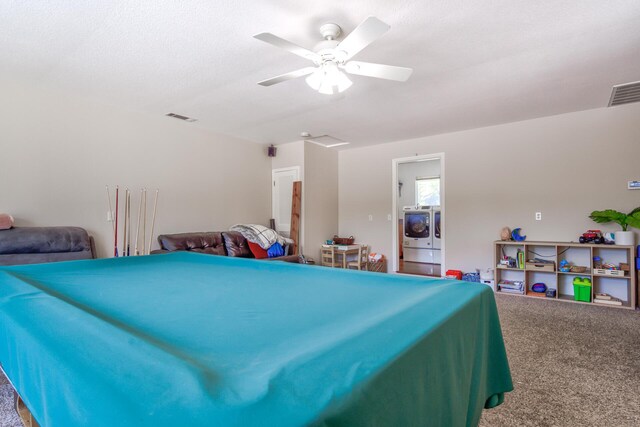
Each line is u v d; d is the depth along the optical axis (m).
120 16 2.21
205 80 3.23
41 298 1.17
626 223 3.73
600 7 2.14
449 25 2.34
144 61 2.84
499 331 1.46
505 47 2.63
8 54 2.70
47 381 0.71
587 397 1.88
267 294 1.43
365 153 6.12
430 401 0.85
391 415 0.67
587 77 3.17
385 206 5.87
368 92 3.53
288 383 0.58
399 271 5.76
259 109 4.07
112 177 3.92
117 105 3.93
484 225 4.83
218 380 0.59
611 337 2.80
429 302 1.14
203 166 4.89
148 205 4.25
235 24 2.32
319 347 0.75
